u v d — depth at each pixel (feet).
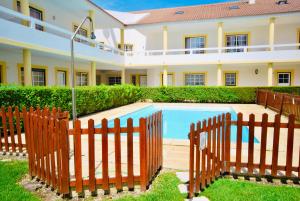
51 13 48.39
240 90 56.80
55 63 49.78
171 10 82.43
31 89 25.99
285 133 23.82
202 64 63.57
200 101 60.23
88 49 49.32
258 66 66.69
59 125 11.25
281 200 10.83
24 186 12.60
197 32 71.51
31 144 13.47
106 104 45.09
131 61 67.82
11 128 18.30
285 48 65.36
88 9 51.47
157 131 14.03
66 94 32.27
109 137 22.35
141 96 63.67
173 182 12.82
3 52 37.73
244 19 58.75
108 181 11.91
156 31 72.90
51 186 12.37
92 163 11.66
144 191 11.90
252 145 13.58
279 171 14.33
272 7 64.03
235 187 12.27
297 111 30.63
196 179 11.51
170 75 73.87
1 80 37.63
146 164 11.96
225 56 61.57
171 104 56.08
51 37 38.58
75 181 11.64
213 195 11.37
